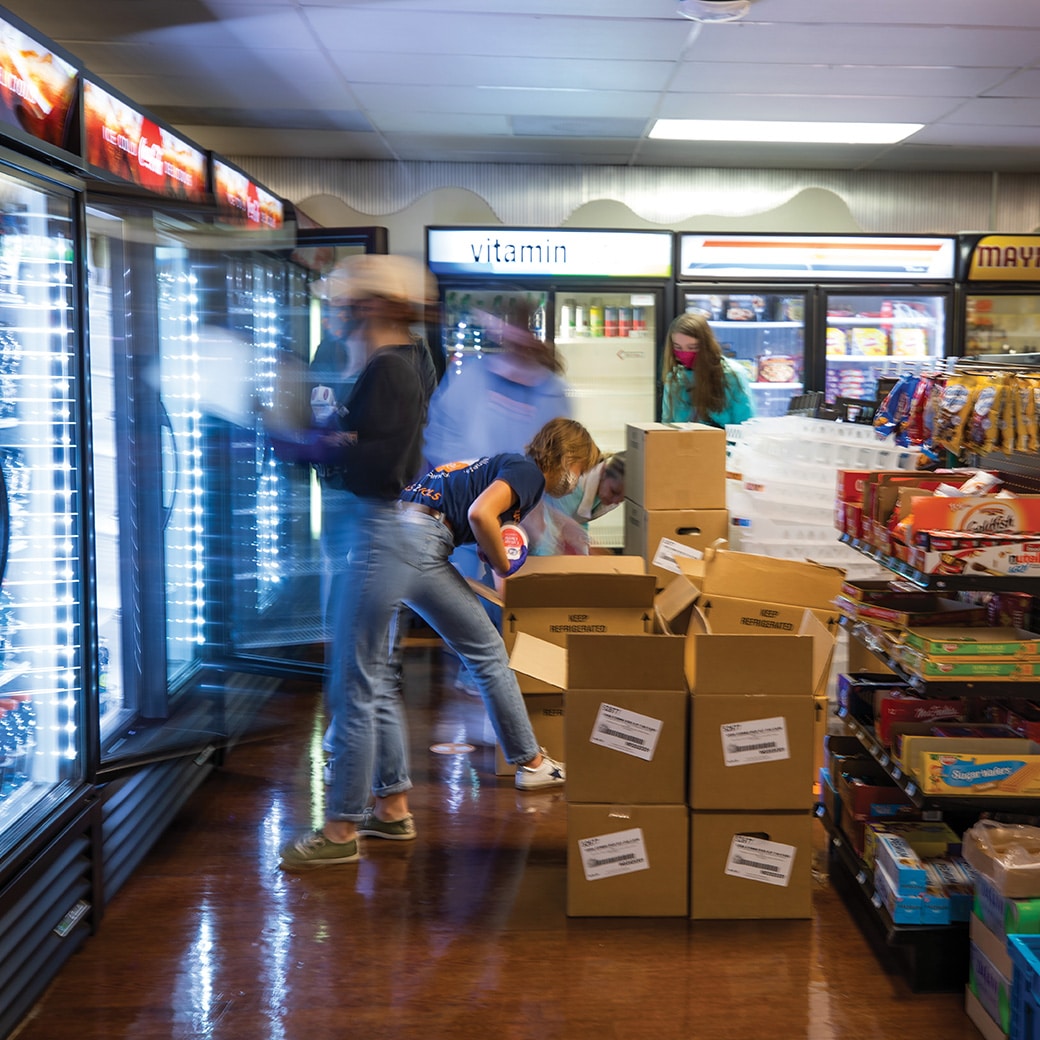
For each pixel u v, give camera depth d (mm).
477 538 3324
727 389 6074
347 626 3107
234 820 3551
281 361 4734
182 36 4684
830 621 3588
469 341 6547
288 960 2660
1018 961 2123
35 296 2729
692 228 7402
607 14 4340
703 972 2617
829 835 3281
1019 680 2566
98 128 3414
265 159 7199
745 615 3582
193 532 4094
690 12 4281
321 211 7281
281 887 3059
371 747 3172
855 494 3205
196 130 6449
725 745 2824
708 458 4582
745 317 6727
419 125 6254
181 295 4066
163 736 3453
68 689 2811
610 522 7062
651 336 6930
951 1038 2359
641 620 3738
